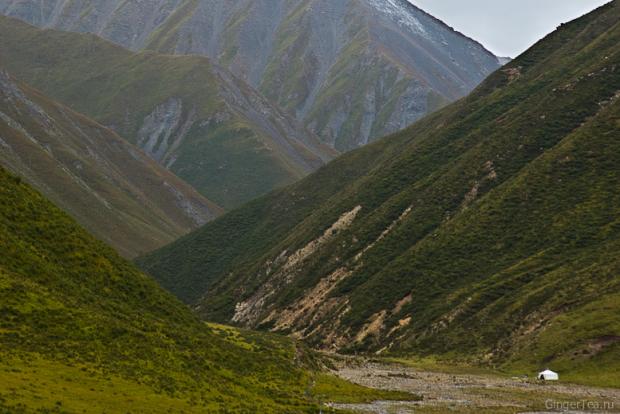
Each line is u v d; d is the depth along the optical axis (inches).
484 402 3058.6
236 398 2379.4
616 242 5285.4
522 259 5851.4
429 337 5324.8
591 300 4591.5
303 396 2768.2
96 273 3083.2
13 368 1975.9
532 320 4746.6
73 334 2396.7
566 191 6368.1
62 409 1755.7
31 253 2839.6
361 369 4318.4
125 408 1915.6
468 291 5659.5
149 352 2507.4
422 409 2785.4
